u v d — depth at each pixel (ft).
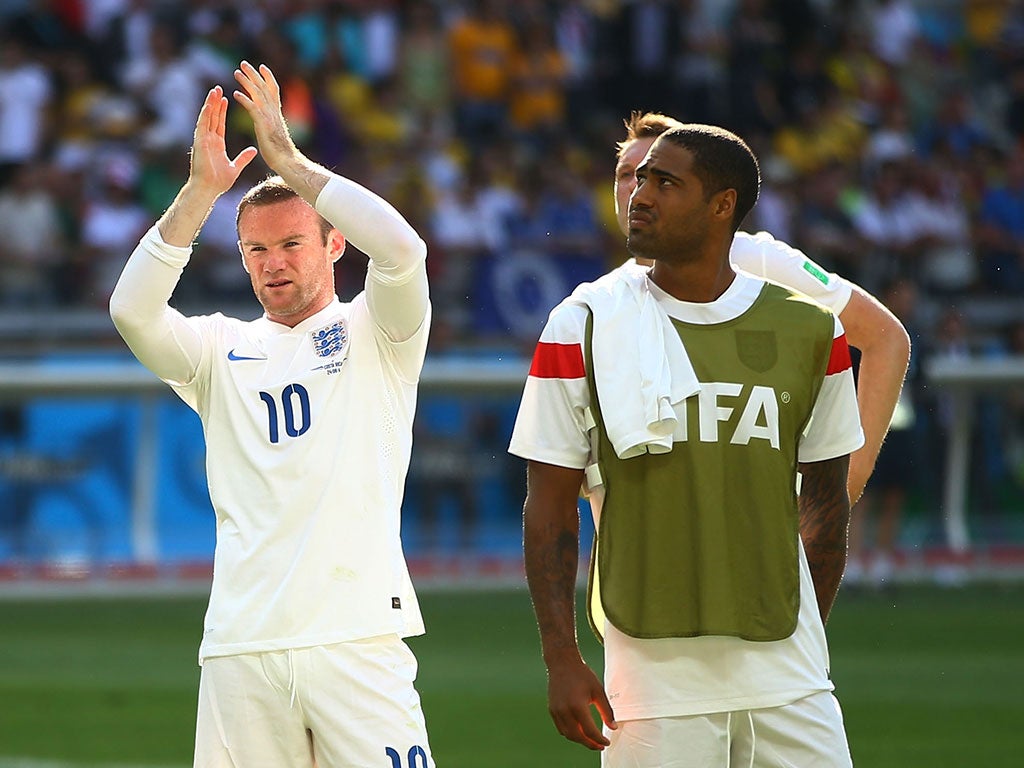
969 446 174.19
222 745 47.34
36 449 157.38
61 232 188.55
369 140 209.97
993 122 249.75
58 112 200.54
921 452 171.94
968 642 126.82
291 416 48.34
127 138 197.26
